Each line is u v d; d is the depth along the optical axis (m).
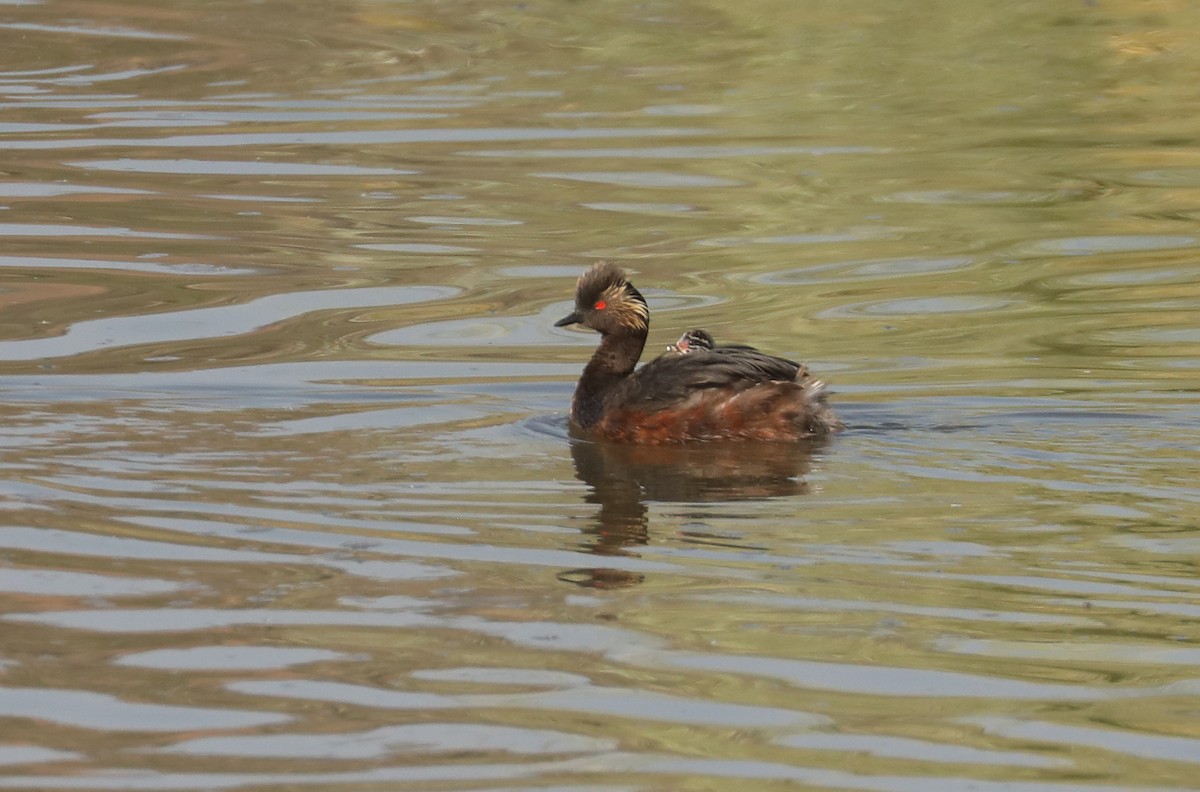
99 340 18.08
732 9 37.12
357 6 38.00
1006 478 13.84
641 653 10.61
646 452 14.91
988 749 9.47
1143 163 25.98
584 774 9.15
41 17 36.59
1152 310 19.19
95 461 14.15
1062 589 11.56
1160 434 14.95
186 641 10.70
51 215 22.95
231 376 16.92
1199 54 32.75
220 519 12.84
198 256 21.38
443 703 9.92
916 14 36.28
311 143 27.11
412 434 15.27
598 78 31.72
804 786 9.03
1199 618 11.09
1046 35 34.56
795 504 13.30
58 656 10.47
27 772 9.10
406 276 20.73
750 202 24.08
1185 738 9.62
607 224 23.03
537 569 11.96
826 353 17.86
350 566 11.96
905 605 11.33
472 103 29.75
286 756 9.30
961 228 22.86
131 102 29.70
